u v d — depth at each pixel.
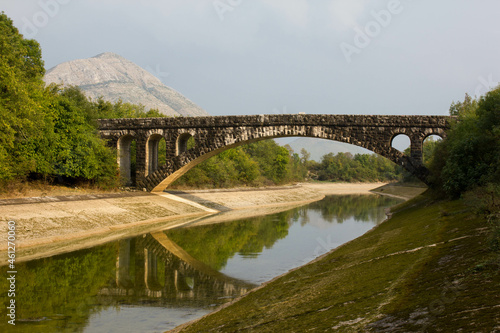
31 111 45.72
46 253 36.00
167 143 64.44
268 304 19.41
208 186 98.94
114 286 27.17
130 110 109.31
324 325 14.11
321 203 104.12
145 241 43.75
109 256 36.34
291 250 40.12
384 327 12.57
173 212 64.62
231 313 19.16
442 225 28.69
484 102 41.53
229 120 60.81
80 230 45.09
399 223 40.91
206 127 62.22
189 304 23.16
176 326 19.42
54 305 22.94
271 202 99.19
